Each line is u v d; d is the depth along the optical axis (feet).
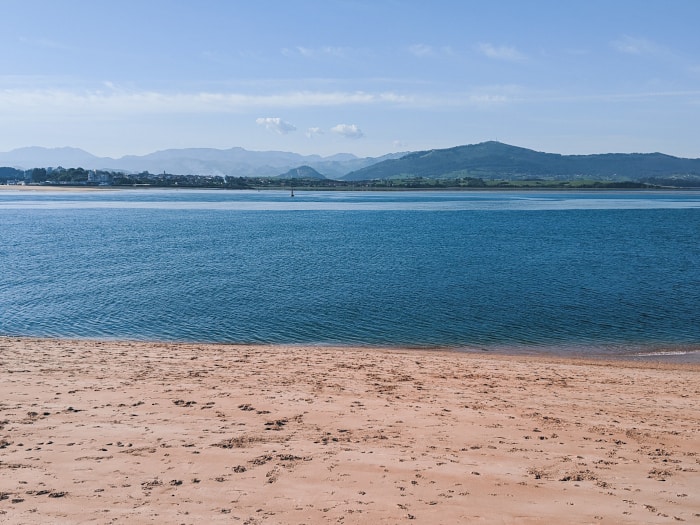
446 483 36.63
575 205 631.97
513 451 42.63
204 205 586.04
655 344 95.14
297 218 409.08
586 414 52.80
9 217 392.27
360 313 115.85
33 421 46.24
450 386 62.23
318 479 36.60
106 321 106.63
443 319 111.55
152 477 36.29
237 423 47.01
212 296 131.23
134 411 49.52
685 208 578.25
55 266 175.11
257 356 77.25
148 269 171.32
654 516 33.12
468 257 204.95
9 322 104.06
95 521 30.66
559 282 153.69
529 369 73.56
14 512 31.35
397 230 318.24
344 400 54.75
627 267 182.39
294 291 138.21
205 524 30.68
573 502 34.58
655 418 52.26
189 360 72.74
